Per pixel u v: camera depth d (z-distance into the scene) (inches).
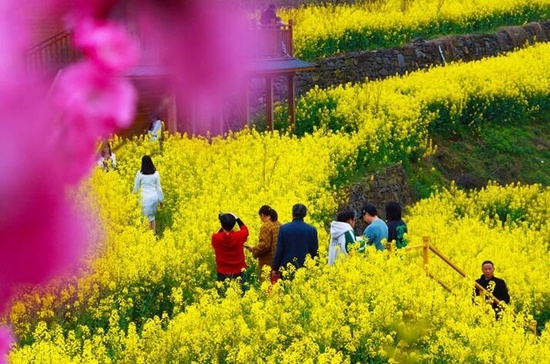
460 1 1790.1
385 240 566.3
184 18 52.1
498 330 488.4
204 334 426.6
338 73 1411.2
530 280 756.0
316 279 504.1
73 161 50.1
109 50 50.2
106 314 467.8
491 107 1445.6
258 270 551.8
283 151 957.8
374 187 1059.9
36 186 49.4
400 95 1305.4
